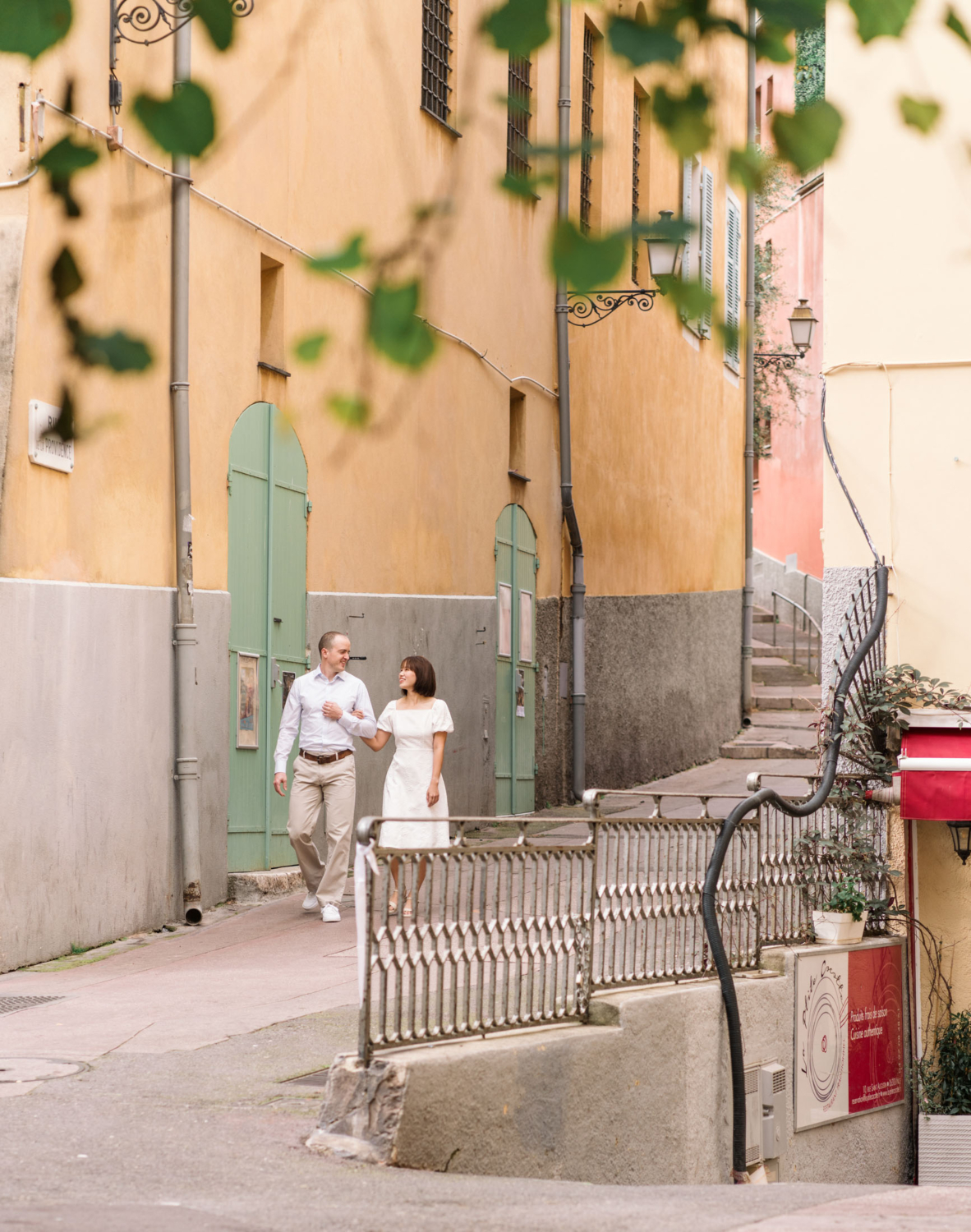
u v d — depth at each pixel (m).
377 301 2.55
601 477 21.25
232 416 13.12
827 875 10.66
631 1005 7.65
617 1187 6.12
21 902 10.05
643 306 21.48
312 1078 7.10
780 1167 9.35
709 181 25.12
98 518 11.10
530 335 19.45
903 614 11.90
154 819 11.75
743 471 28.62
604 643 21.19
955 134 11.76
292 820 12.08
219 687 12.78
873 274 12.08
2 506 9.88
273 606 13.81
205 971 9.92
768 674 29.88
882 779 11.31
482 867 6.90
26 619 10.11
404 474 16.27
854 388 12.09
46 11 2.83
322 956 10.41
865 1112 10.53
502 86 18.38
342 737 12.09
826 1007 10.01
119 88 11.23
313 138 14.48
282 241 13.95
